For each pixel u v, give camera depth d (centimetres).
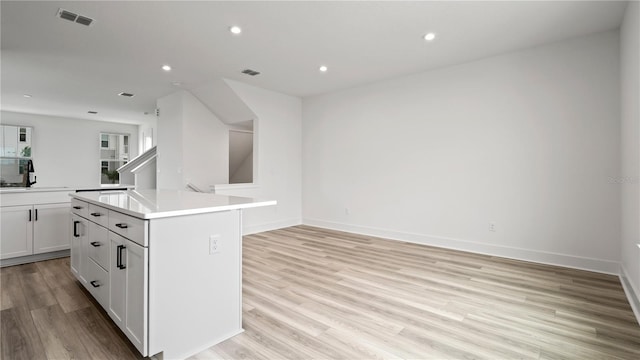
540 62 349
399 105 466
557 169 340
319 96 574
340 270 325
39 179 795
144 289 157
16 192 328
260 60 396
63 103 651
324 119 567
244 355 176
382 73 447
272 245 436
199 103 559
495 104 379
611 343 187
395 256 379
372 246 430
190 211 171
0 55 377
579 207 328
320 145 575
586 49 321
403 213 464
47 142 805
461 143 406
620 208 304
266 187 542
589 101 321
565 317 220
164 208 174
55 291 264
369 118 502
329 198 561
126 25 300
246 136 679
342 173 541
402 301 248
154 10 272
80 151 856
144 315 158
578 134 327
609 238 312
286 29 309
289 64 410
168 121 572
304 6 266
